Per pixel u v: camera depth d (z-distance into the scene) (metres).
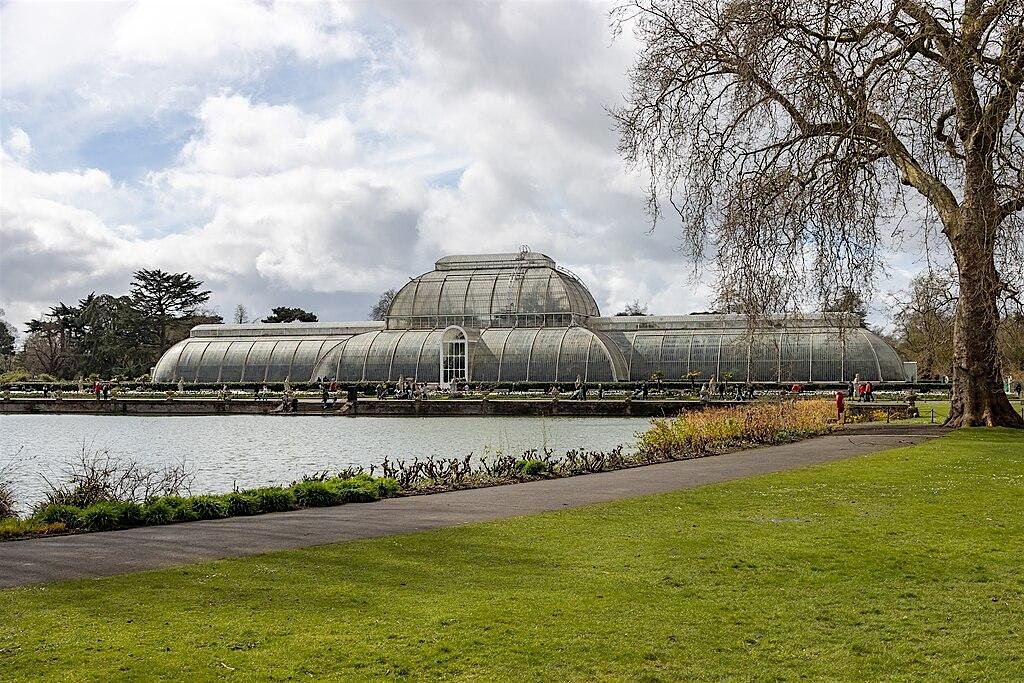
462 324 118.44
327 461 40.00
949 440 34.56
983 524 17.73
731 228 34.78
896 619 11.58
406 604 11.95
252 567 14.07
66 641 10.45
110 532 17.75
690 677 9.68
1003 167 30.53
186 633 10.75
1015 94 30.78
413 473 26.67
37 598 12.24
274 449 46.06
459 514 19.61
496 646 10.42
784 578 13.44
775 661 10.15
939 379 103.31
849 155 33.25
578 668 9.85
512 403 79.62
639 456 33.44
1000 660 10.20
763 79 34.78
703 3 36.72
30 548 15.92
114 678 9.38
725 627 11.20
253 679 9.41
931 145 31.58
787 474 26.00
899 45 33.19
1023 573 13.81
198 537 16.92
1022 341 36.56
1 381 128.88
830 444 37.19
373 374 112.44
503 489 24.38
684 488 23.56
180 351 125.44
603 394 95.62
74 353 164.62
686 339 112.06
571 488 24.20
